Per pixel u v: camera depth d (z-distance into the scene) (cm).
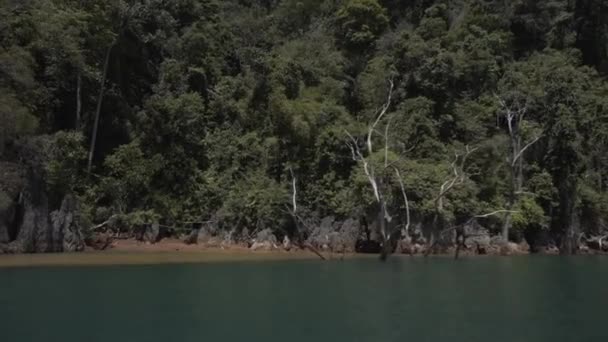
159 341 1889
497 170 5909
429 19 6906
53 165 4956
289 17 7781
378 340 1906
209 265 4141
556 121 6131
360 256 5038
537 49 7469
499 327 2108
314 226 5516
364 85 6538
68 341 1877
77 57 5356
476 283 3244
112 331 2014
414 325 2131
